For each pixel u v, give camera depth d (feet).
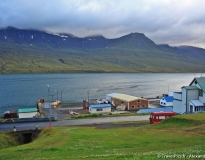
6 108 443.32
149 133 151.53
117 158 82.07
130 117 260.21
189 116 184.75
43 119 249.75
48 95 579.48
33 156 107.55
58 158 95.86
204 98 256.52
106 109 360.48
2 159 106.63
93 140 138.92
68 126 216.95
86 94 611.47
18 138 195.11
